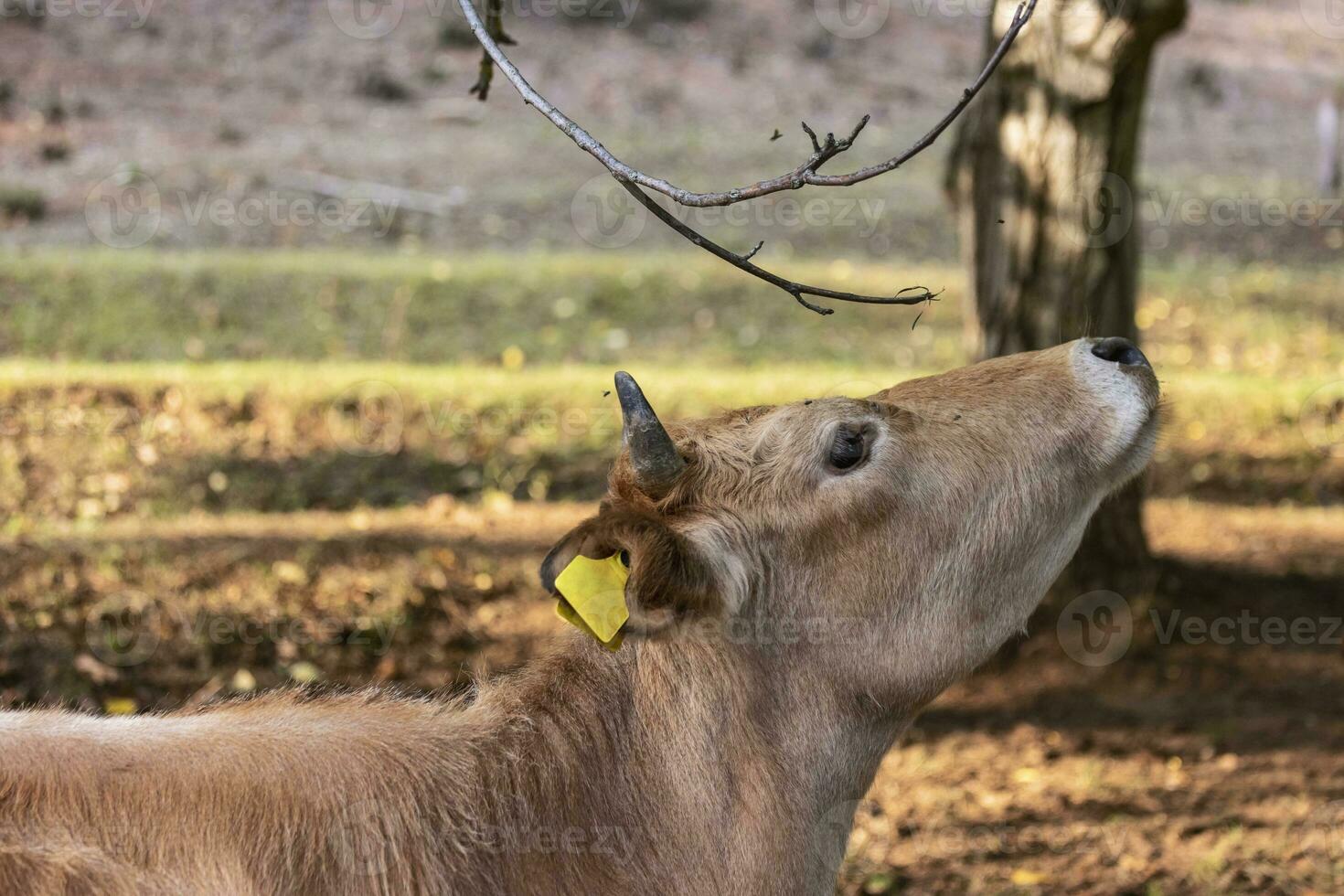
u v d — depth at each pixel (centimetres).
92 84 2612
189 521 1177
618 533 382
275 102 2672
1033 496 446
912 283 1978
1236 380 1584
